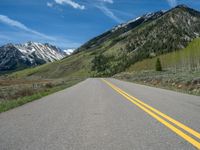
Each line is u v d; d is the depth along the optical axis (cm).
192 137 643
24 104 1427
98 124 820
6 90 3331
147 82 4422
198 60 11844
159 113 1031
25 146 571
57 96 1931
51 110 1162
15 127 781
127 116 968
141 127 768
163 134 677
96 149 547
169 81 3481
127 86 3297
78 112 1088
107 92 2272
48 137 653
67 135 674
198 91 2192
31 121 884
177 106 1251
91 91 2441
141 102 1436
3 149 550
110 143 594
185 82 2852
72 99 1684
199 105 1289
